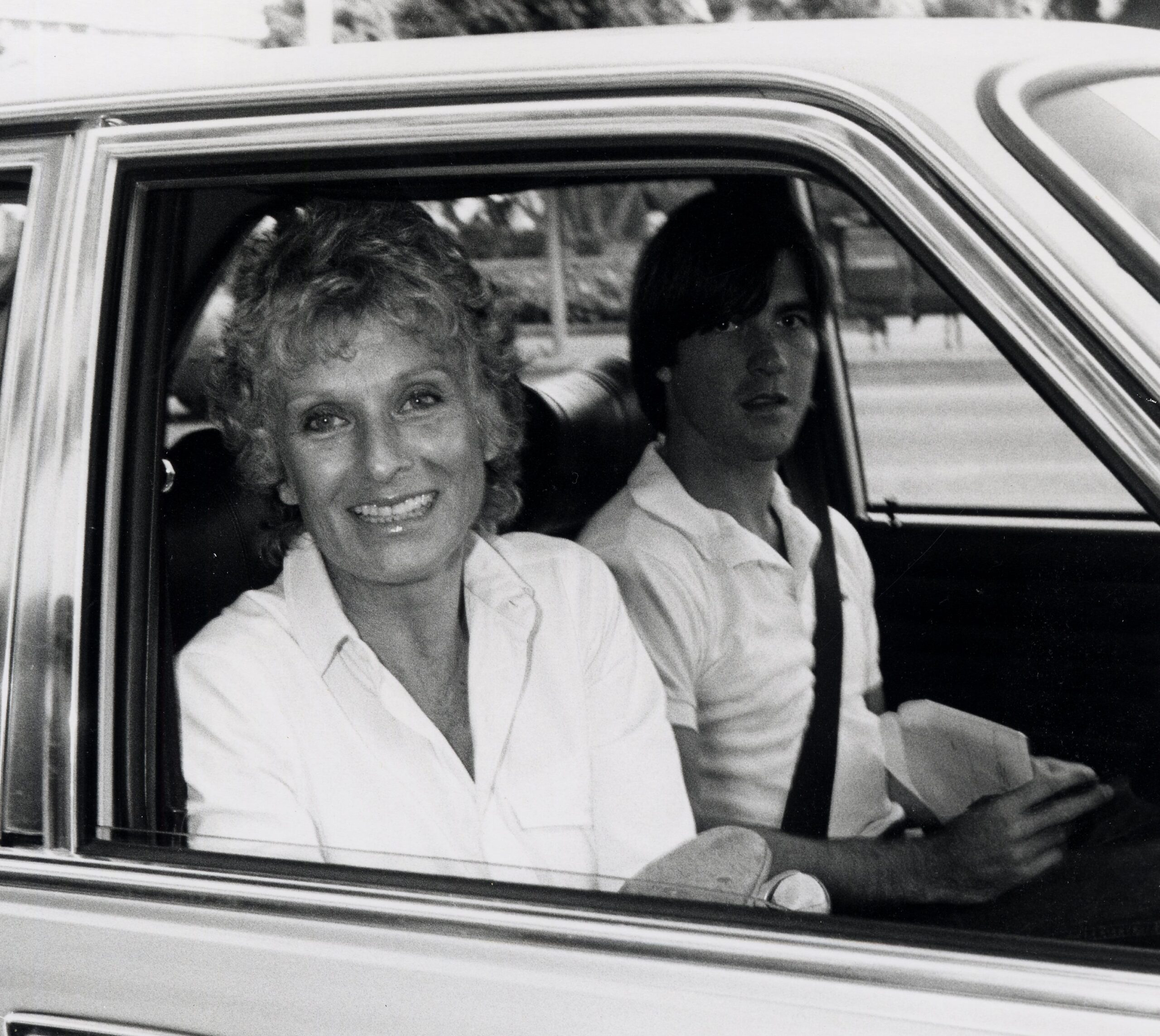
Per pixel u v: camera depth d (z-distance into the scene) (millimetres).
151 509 1812
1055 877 1661
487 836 1938
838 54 1687
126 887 1713
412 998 1599
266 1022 1640
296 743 1926
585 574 2086
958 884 1720
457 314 1968
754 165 1667
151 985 1680
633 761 2018
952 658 1926
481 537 2090
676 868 1909
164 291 1829
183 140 1791
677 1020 1521
